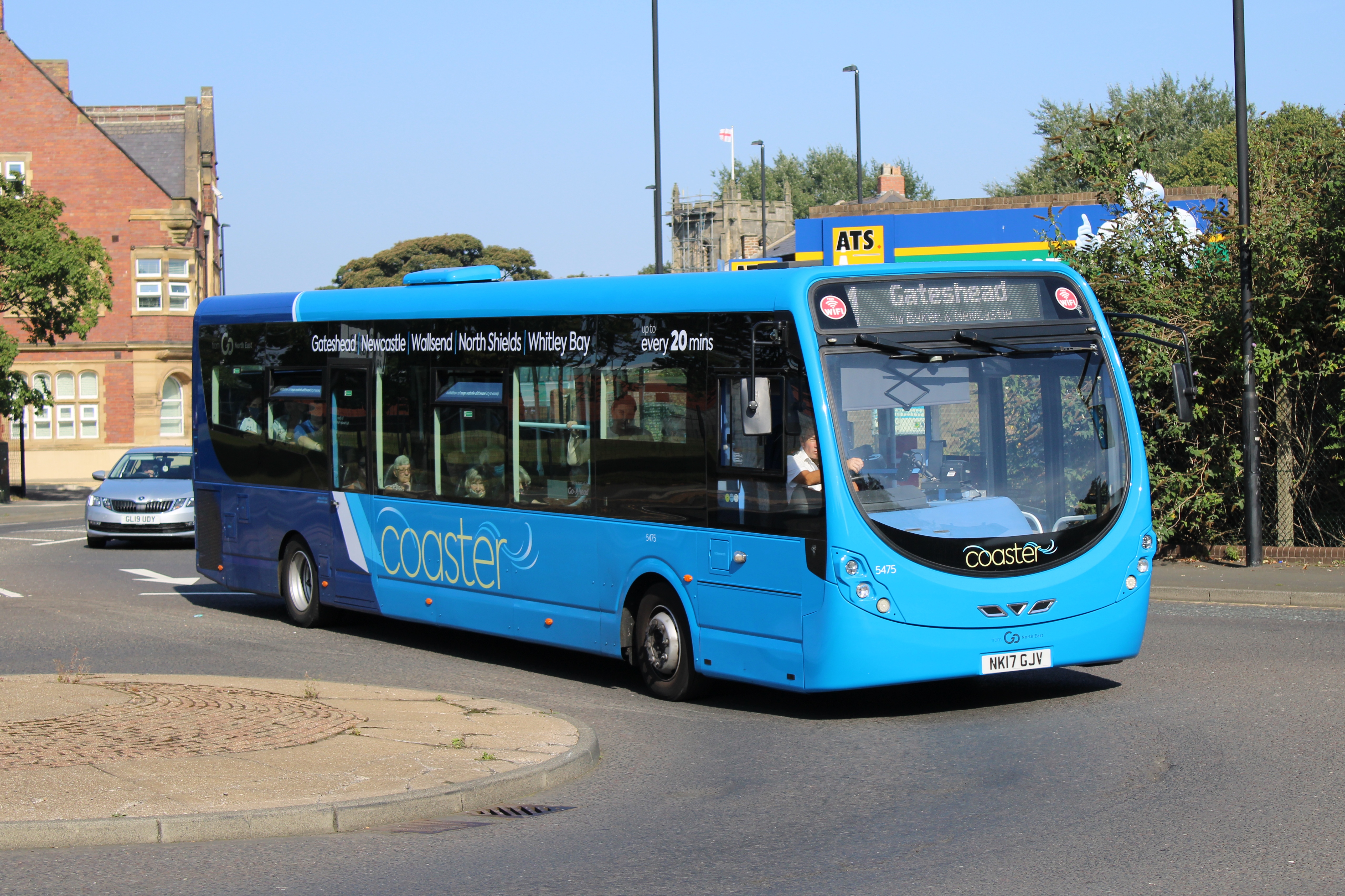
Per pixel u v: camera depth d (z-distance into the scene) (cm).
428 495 1425
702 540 1113
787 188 10306
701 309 1123
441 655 1423
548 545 1271
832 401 1026
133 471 2856
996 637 1029
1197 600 1675
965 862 679
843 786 851
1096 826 735
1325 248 1884
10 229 4322
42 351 6084
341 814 759
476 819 787
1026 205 2766
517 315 1312
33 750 875
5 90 6131
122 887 655
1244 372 1855
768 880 662
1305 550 1916
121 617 1722
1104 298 2036
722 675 1097
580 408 1238
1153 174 2150
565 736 942
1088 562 1060
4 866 688
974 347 1065
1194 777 833
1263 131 2083
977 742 962
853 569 1005
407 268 8675
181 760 855
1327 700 1041
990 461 1055
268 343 1684
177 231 6216
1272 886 625
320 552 1586
